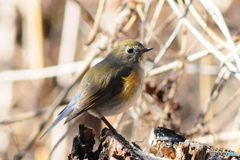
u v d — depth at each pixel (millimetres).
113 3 13719
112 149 8367
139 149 8953
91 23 13992
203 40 10477
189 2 11539
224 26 10359
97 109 10258
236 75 9938
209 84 14445
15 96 15750
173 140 8898
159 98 12070
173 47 14703
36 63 14719
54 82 15797
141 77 10609
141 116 12156
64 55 14789
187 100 15227
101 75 10312
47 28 16594
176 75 12086
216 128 14414
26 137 15234
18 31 16188
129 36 12891
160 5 12516
